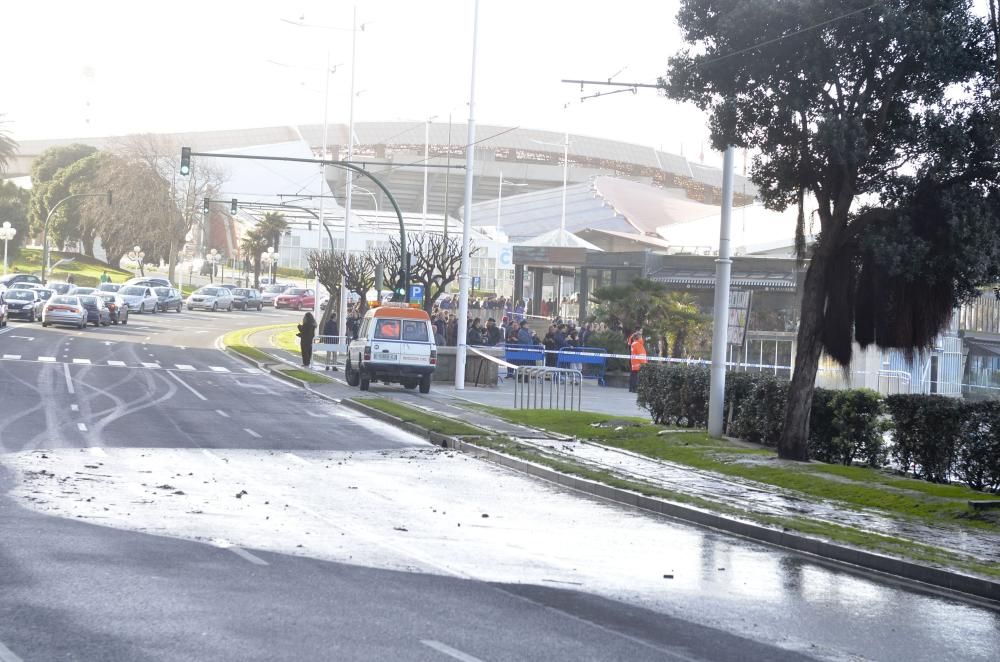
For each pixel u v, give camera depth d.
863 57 20.05
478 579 11.49
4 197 133.25
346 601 10.08
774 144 21.42
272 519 14.52
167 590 10.07
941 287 20.31
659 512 17.55
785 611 10.93
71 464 18.70
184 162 42.34
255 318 91.00
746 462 21.77
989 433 18.67
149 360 47.75
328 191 156.62
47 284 75.44
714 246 83.69
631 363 45.12
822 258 21.59
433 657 8.30
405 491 18.11
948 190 19.66
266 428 26.88
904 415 20.47
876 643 9.81
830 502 17.98
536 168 192.00
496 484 19.70
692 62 21.38
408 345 39.12
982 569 12.99
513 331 51.94
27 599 9.41
